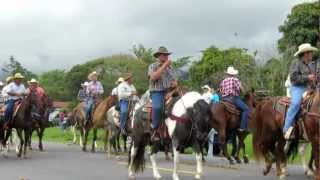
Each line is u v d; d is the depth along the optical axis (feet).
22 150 71.56
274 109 44.01
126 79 66.33
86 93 80.12
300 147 50.78
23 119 64.85
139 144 45.03
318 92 39.01
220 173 49.57
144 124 43.88
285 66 132.26
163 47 42.37
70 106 214.07
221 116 57.41
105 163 59.41
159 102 42.22
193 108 41.14
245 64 150.82
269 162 46.62
